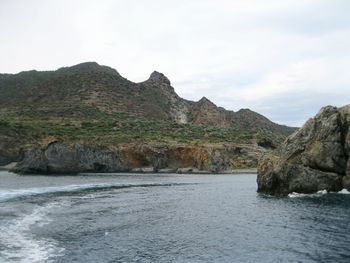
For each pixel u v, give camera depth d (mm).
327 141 59625
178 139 179625
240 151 169875
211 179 104312
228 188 75938
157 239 30875
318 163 59656
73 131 178625
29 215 40938
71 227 35219
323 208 44750
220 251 27297
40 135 166125
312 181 58969
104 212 44406
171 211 45344
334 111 61375
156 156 150125
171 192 68062
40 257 25266
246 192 67125
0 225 34969
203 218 40438
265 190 62844
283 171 60438
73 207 48188
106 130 188000
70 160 119875
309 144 60812
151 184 86375
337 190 59031
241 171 144750
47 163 114875
